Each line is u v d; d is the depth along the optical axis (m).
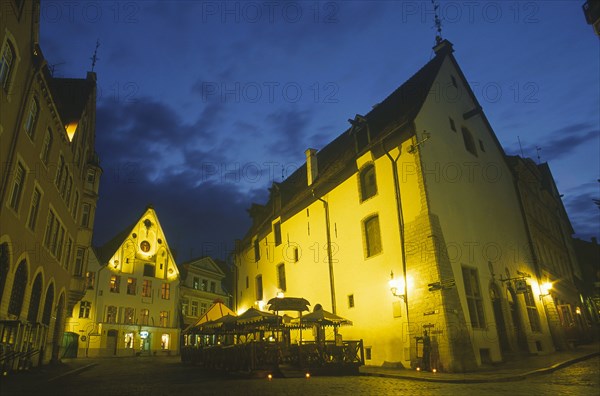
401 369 15.51
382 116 21.44
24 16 13.10
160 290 43.34
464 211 17.95
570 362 14.71
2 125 12.04
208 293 50.03
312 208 23.94
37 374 14.36
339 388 10.11
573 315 26.94
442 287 14.70
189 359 24.73
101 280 39.16
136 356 39.06
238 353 15.38
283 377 13.66
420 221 16.19
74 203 22.58
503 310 17.55
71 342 36.16
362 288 18.86
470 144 20.84
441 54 21.69
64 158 19.17
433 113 18.77
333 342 16.09
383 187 18.48
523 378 11.59
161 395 9.11
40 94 15.08
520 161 25.09
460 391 9.18
